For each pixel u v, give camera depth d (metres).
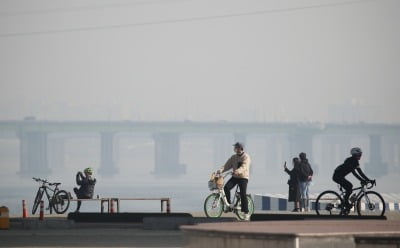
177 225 79.12
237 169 78.88
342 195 81.69
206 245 44.84
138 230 79.12
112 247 65.88
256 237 43.38
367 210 92.88
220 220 78.75
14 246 66.56
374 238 44.09
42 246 66.56
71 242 69.31
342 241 43.50
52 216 89.38
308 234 42.97
